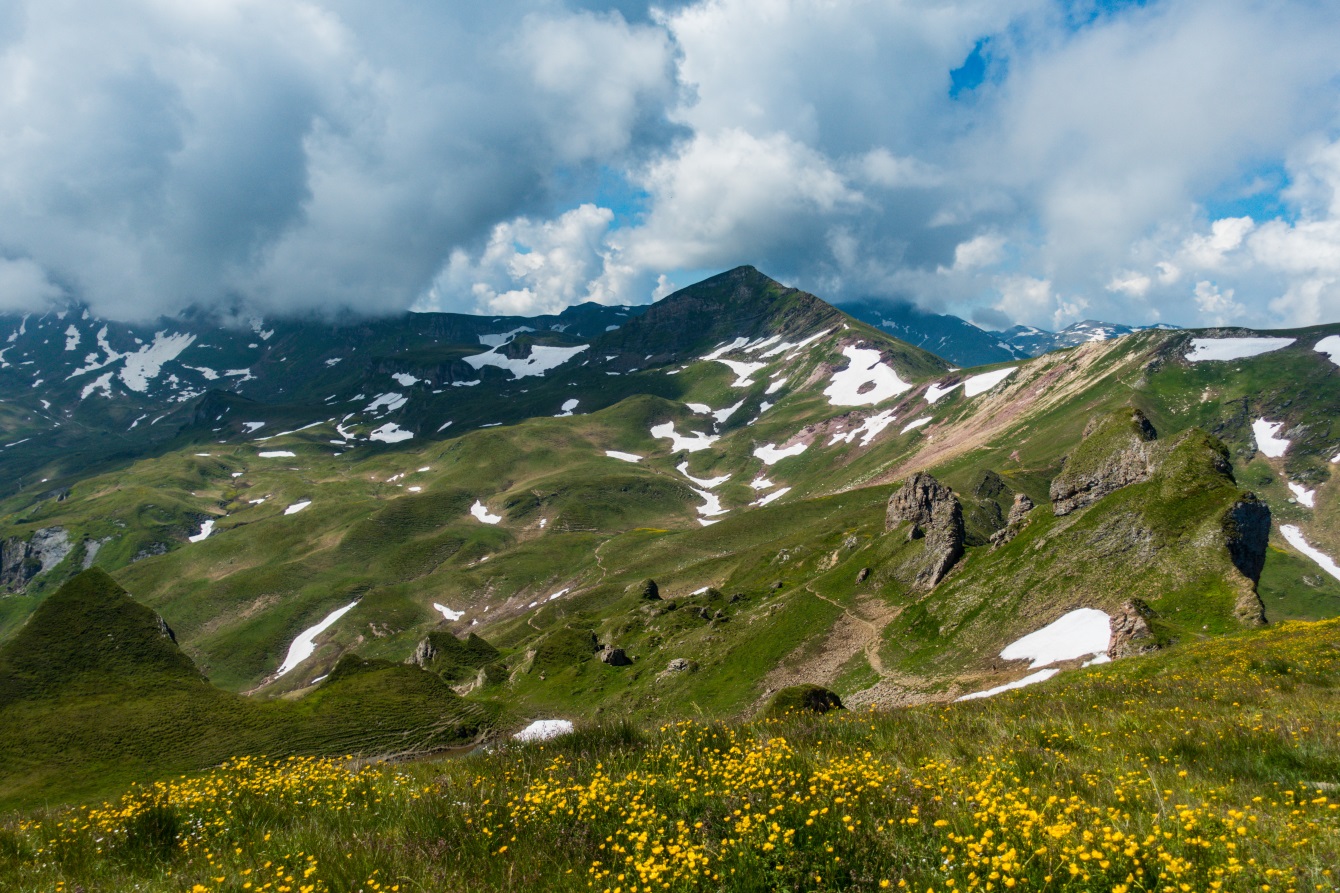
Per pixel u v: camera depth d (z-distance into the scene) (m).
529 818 9.69
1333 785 9.09
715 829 8.70
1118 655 54.22
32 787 59.47
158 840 11.24
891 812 8.59
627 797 9.98
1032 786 9.25
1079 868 6.55
